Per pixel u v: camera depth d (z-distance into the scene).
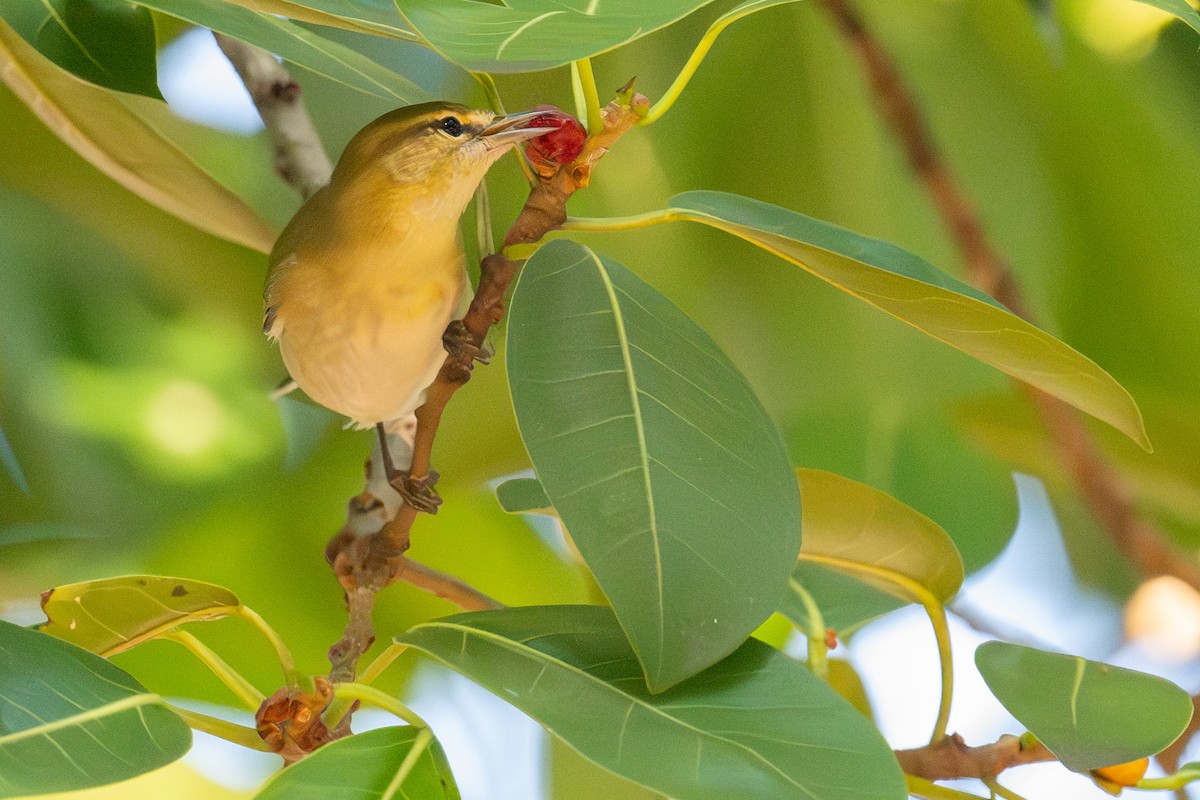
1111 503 2.57
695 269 2.58
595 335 2.45
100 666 2.45
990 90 2.57
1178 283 2.58
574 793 2.55
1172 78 2.57
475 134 2.50
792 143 2.57
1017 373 2.46
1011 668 2.46
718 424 2.45
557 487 2.44
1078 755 2.45
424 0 2.43
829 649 2.50
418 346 2.51
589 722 2.44
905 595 2.49
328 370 2.51
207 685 2.58
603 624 2.45
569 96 2.56
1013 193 2.58
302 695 2.45
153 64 2.49
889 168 2.57
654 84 2.57
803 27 2.56
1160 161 2.57
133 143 2.52
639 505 2.44
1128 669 2.46
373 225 2.50
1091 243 2.58
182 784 2.57
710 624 2.43
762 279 2.58
